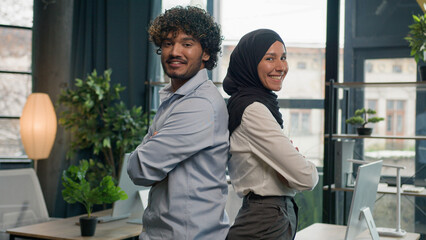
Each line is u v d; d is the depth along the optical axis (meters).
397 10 4.41
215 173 1.76
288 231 1.81
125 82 4.98
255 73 1.86
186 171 1.71
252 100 1.80
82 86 4.67
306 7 4.68
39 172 4.98
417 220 4.33
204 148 1.73
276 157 1.73
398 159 4.42
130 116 4.66
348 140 4.36
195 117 1.69
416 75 4.38
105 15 5.02
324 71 4.65
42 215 3.73
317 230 3.25
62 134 4.98
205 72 1.81
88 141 4.78
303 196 4.66
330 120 4.16
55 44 5.02
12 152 4.98
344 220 4.48
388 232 3.14
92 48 5.04
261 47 1.85
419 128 4.36
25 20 5.05
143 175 1.68
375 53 4.50
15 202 3.69
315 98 4.68
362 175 2.47
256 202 1.79
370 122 4.26
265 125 1.75
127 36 4.97
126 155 3.16
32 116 4.52
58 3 5.02
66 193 2.92
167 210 1.71
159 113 1.84
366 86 4.13
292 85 4.73
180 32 1.75
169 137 1.68
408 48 4.38
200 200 1.71
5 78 4.98
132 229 3.04
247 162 1.80
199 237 1.70
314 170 1.74
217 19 4.87
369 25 4.50
